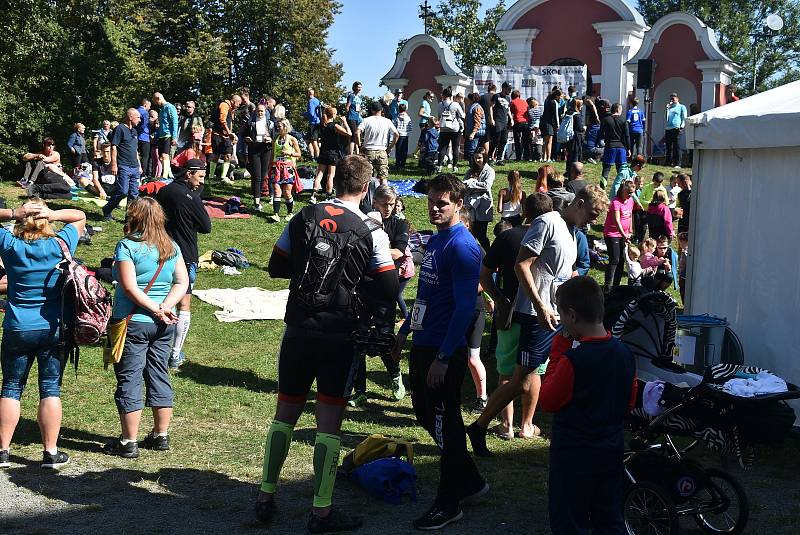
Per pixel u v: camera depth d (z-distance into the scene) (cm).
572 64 3300
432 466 606
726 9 6781
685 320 713
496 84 2673
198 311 1094
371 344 479
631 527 493
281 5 4475
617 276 1344
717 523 523
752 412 515
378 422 721
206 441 644
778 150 696
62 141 2441
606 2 3216
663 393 523
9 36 2470
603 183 1881
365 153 1711
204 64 4091
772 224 702
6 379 570
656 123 3167
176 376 824
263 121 1670
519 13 3356
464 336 498
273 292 1201
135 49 3903
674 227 1747
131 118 1503
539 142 2286
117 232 1450
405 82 3325
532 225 612
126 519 491
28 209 564
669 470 492
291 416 491
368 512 517
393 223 875
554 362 420
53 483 543
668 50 3069
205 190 1809
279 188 1647
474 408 757
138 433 652
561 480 397
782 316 693
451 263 504
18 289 562
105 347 595
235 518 499
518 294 623
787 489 587
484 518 514
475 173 1372
